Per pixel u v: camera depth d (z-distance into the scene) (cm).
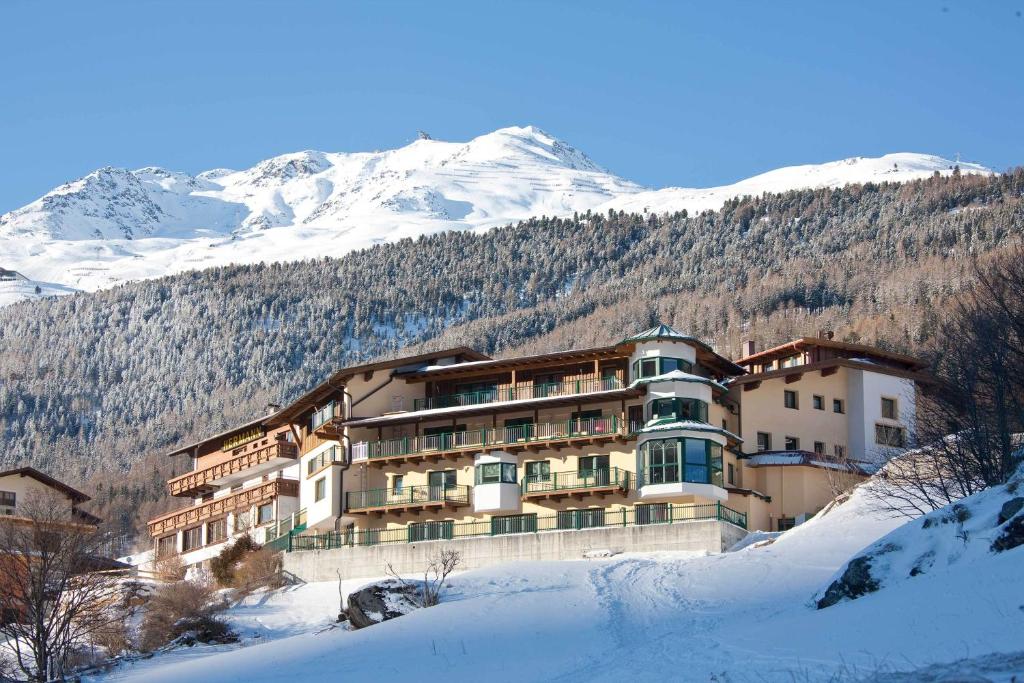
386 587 5897
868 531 5997
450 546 7281
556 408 8025
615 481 7600
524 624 4956
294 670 4719
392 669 4444
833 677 2984
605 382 7994
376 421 8306
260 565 7781
